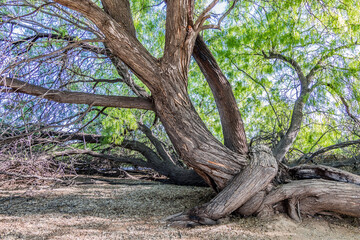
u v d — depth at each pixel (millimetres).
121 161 9602
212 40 7914
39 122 6316
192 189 7676
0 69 4984
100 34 6266
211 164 5082
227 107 5855
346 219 4922
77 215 5145
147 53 4988
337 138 8016
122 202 6172
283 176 5598
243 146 5754
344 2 6582
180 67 5102
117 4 5043
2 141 5602
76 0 4309
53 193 7055
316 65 7480
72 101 5266
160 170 9047
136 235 4102
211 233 4207
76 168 10570
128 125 7160
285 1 6332
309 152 8656
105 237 4008
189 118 5121
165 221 4734
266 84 7609
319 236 4223
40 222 4688
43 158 7781
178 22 4852
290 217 4844
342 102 7992
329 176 5312
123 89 8391
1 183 7719
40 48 6996
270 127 9625
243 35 7070
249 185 4863
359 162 8000
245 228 4434
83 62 7352
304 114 8539
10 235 4043
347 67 7438
